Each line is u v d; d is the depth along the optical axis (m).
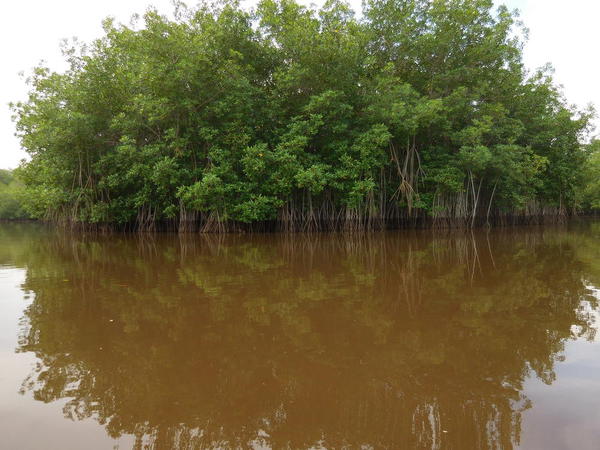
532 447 2.48
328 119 18.22
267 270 8.68
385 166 21.19
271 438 2.68
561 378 3.43
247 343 4.29
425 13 20.00
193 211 19.00
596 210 39.31
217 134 18.00
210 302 5.90
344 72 18.20
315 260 10.21
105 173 19.33
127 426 2.80
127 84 17.69
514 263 9.48
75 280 7.60
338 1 18.45
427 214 21.44
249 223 19.23
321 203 20.12
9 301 6.00
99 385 3.38
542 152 24.80
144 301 5.96
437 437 2.64
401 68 20.77
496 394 3.19
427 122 18.22
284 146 17.75
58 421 2.84
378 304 5.79
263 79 19.73
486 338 4.40
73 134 17.44
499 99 22.00
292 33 17.48
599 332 4.53
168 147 17.47
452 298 6.11
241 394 3.23
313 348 4.16
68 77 18.75
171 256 11.10
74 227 21.00
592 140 28.12
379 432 2.71
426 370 3.64
